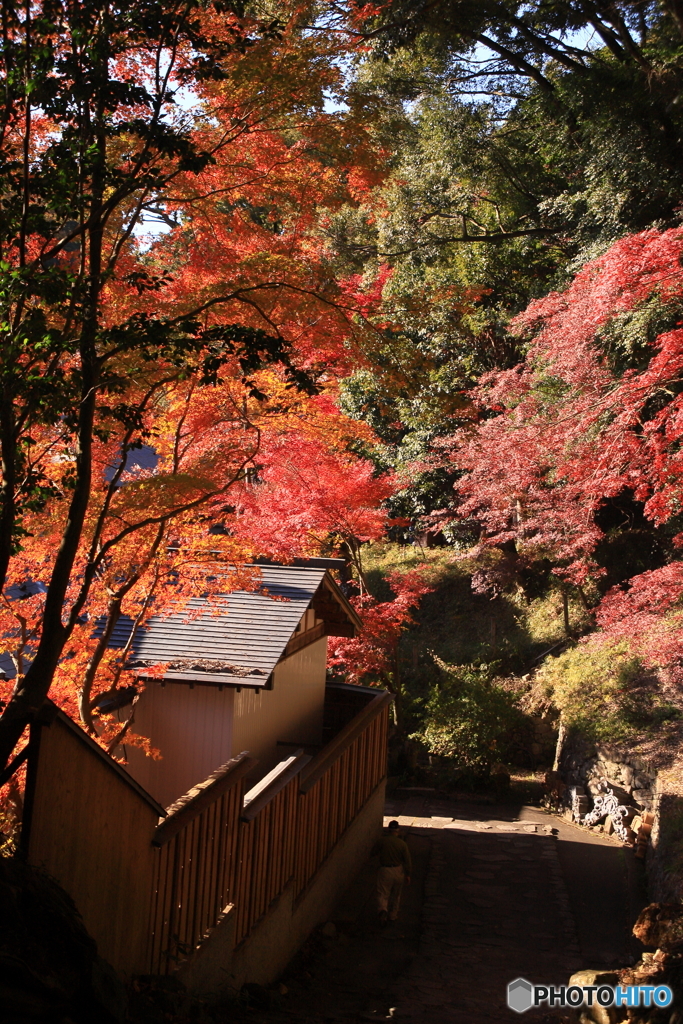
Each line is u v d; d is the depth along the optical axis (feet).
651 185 54.85
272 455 40.91
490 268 72.38
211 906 22.13
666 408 38.96
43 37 19.88
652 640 40.88
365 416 82.33
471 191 69.56
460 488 51.90
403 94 65.46
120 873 17.46
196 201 24.64
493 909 36.27
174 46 20.40
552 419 46.01
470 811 53.47
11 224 19.15
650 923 28.17
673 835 36.27
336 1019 22.94
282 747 40.83
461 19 59.00
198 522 28.81
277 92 22.17
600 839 46.83
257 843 25.68
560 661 63.67
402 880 34.86
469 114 66.49
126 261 24.31
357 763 40.98
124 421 19.90
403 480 54.29
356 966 29.73
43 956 13.74
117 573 28.99
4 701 23.44
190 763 34.47
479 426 51.37
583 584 67.56
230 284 22.98
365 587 57.21
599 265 44.47
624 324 51.13
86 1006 14.10
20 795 20.53
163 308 22.80
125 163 23.94
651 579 40.06
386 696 46.88
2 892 13.42
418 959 30.37
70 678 27.20
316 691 46.39
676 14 52.95
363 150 24.64
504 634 71.72
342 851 37.63
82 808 16.12
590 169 58.08
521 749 62.34
